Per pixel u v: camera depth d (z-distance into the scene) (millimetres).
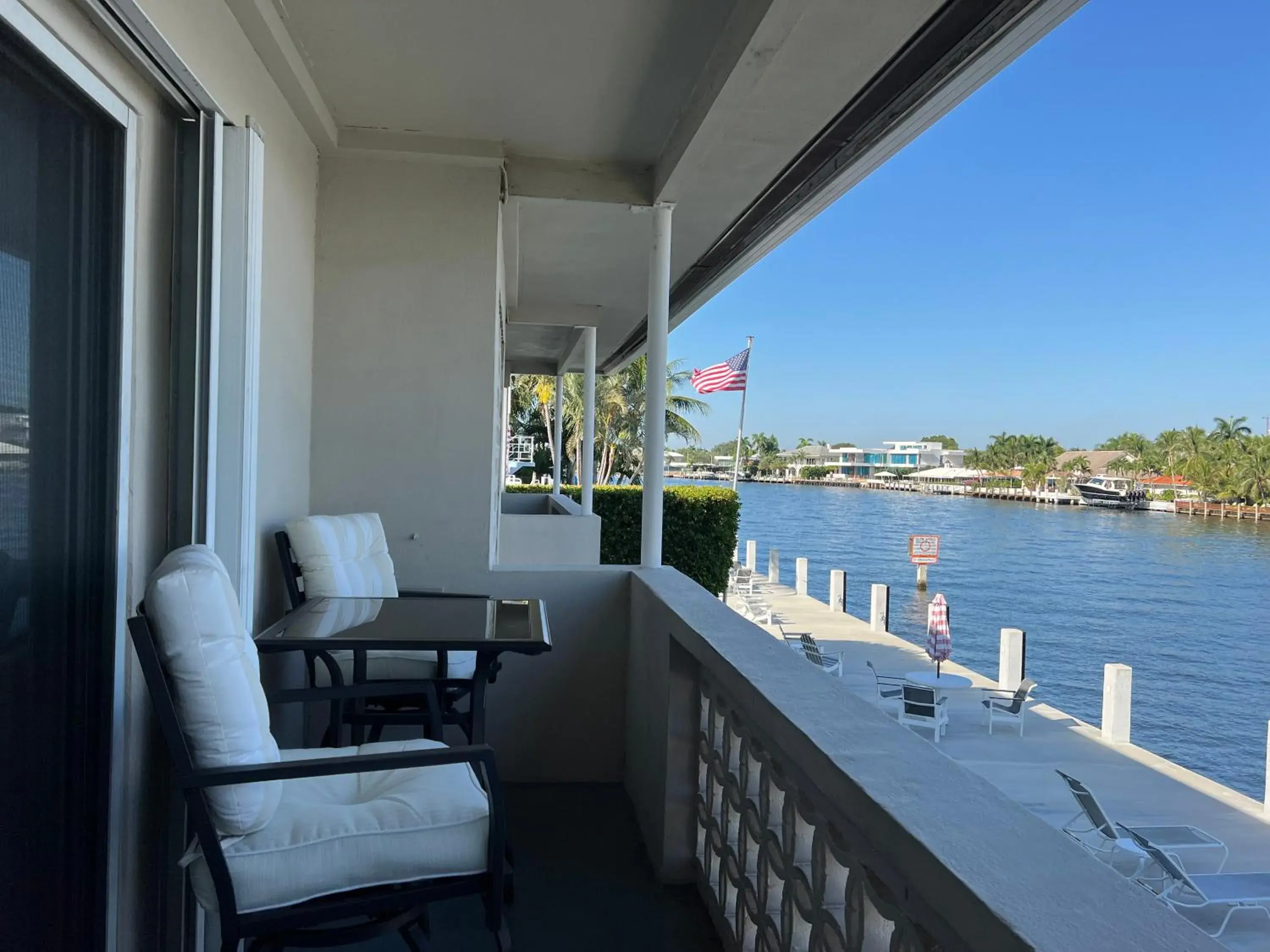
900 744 1217
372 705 2555
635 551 12891
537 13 2227
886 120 2660
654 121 2957
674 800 2320
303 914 1334
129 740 1620
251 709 1315
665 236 3430
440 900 1412
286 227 2555
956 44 2178
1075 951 652
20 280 1254
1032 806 6121
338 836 1372
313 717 2938
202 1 1721
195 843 1448
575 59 2494
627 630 3156
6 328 1222
